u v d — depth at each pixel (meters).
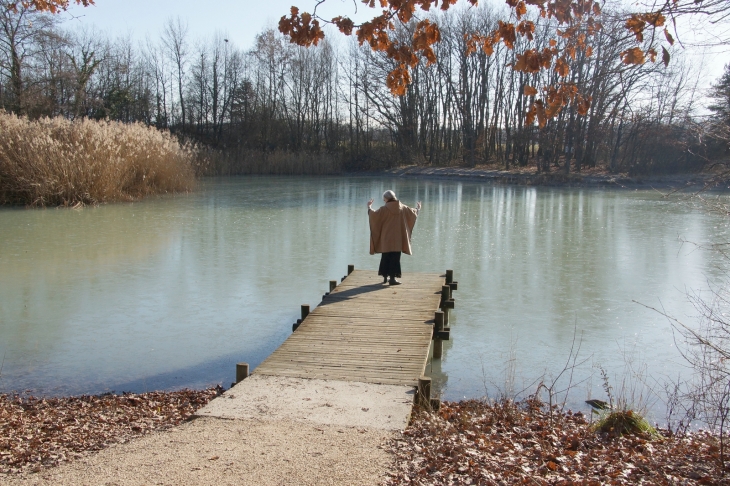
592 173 37.09
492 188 34.41
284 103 52.06
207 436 4.45
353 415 4.92
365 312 8.16
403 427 4.68
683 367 7.54
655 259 14.16
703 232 18.00
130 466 3.92
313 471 3.83
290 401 5.23
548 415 5.85
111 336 8.66
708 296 10.68
